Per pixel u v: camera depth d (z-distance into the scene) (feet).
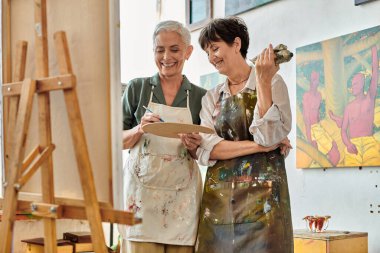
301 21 11.98
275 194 6.66
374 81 10.43
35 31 5.44
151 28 16.83
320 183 11.37
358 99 10.68
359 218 10.57
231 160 6.95
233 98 7.04
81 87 5.33
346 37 10.96
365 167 10.55
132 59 16.80
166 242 7.14
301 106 11.75
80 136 4.98
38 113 5.40
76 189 5.38
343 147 10.87
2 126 6.10
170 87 7.61
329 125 11.17
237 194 6.82
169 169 7.25
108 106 5.08
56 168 5.60
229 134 7.07
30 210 5.78
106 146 5.12
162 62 7.36
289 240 6.68
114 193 5.09
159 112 7.43
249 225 6.68
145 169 7.23
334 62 11.16
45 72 5.37
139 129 7.17
